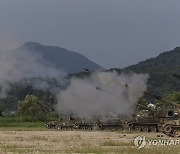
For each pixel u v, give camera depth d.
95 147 44.12
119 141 53.84
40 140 57.47
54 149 42.44
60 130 95.00
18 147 45.19
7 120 133.62
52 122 110.06
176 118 70.69
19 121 135.25
